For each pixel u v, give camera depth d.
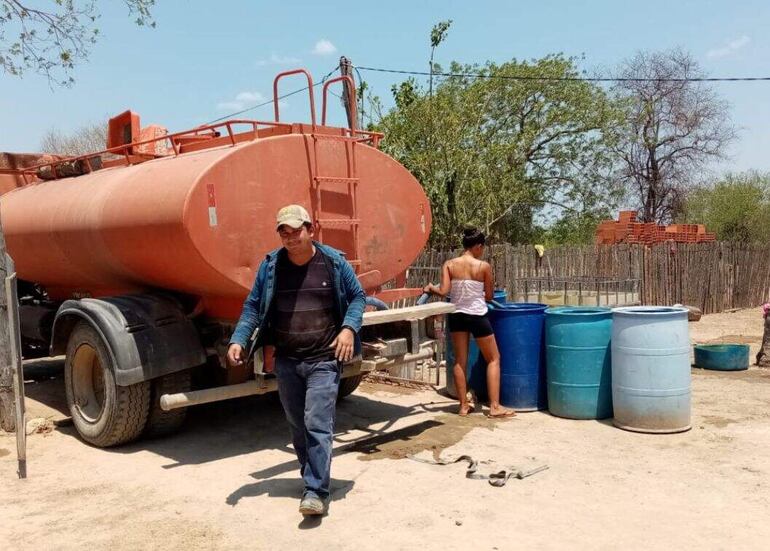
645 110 37.72
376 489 5.04
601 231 23.73
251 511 4.70
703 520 4.39
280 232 4.45
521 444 6.08
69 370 6.50
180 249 5.66
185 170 5.84
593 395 6.79
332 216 6.46
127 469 5.65
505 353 7.25
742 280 18.50
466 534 4.25
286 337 4.59
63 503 4.91
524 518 4.47
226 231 5.72
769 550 3.96
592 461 5.57
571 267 16.08
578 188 34.34
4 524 4.55
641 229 22.95
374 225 6.86
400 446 6.09
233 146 6.07
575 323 6.78
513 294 14.06
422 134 19.88
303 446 4.86
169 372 6.05
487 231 21.06
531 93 33.00
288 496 4.97
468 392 7.82
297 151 6.21
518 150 31.55
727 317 16.69
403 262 7.19
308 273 4.59
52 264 7.61
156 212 5.74
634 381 6.30
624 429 6.44
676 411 6.28
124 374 5.82
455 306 6.98
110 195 6.49
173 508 4.78
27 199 8.03
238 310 6.16
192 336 6.25
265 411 7.53
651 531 4.25
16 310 5.55
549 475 5.25
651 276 15.70
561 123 33.22
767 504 4.63
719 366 9.43
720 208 32.88
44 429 6.82
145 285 6.77
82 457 6.01
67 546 4.20
